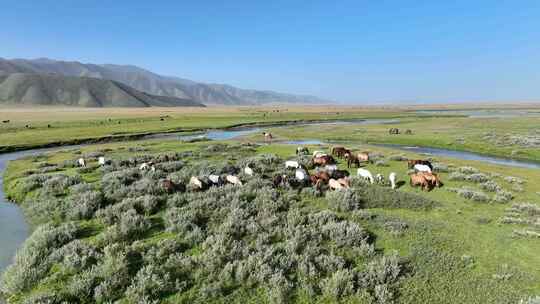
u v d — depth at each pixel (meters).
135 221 12.55
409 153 36.06
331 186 17.95
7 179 23.16
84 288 8.59
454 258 10.87
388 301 8.55
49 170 25.22
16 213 15.97
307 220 13.55
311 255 10.50
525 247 11.84
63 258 10.10
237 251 10.51
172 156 30.20
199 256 10.11
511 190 19.97
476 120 84.88
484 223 14.21
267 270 9.38
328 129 67.25
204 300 8.48
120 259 9.60
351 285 8.87
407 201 16.20
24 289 8.93
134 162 27.52
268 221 12.74
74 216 13.76
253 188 17.39
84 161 26.83
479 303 8.62
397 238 12.22
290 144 46.28
